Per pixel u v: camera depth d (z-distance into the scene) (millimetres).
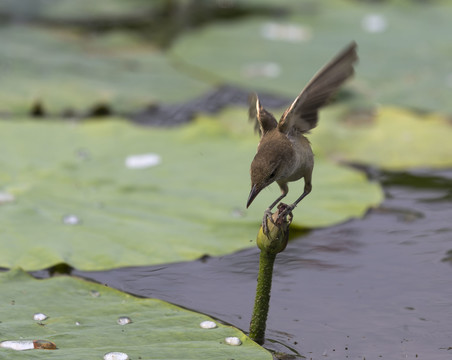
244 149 11102
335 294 7910
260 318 7039
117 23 17469
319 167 10680
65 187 9742
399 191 10320
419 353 6824
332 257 8664
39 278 8055
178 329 6754
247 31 16406
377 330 7238
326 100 6969
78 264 8086
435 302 7715
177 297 7832
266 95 13633
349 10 17859
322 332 7207
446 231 9180
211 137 11461
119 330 6691
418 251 8750
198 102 13461
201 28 17281
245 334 7078
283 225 6742
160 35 16844
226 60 14875
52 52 15156
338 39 15914
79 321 6844
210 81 14062
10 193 9414
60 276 7750
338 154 11406
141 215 9164
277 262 8594
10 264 7988
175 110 13125
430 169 11000
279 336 7133
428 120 12344
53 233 8625
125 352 6270
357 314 7531
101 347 6348
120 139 11281
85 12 18000
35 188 9609
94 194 9625
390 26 16734
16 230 8625
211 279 8211
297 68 14445
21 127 11531
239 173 10352
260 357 6312
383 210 9766
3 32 16156
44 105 12547
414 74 14102
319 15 17484
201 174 10281
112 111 12781
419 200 10047
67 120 12438
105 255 8258
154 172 10289
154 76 14250
